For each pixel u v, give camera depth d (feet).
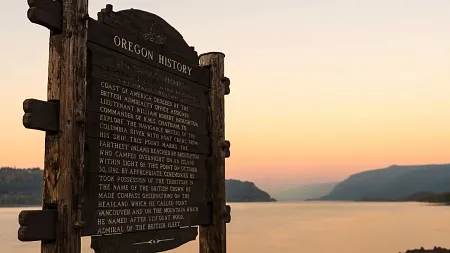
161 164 18.33
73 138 14.05
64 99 14.03
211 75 22.27
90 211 14.79
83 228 14.10
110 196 15.64
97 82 15.47
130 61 17.06
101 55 15.72
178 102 19.70
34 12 13.41
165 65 18.99
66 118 13.96
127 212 16.35
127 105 16.72
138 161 17.06
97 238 15.21
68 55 14.19
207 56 22.47
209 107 22.09
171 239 18.76
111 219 15.62
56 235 13.53
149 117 17.83
